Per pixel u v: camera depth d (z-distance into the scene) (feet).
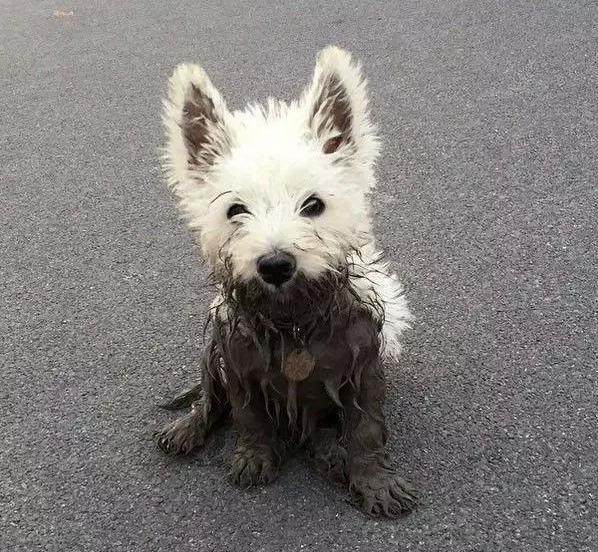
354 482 1.50
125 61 3.72
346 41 3.57
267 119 1.58
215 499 1.54
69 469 1.64
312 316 1.45
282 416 1.62
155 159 2.88
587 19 3.47
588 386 1.70
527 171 2.50
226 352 1.52
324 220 1.44
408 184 2.50
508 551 1.36
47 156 2.99
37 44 4.08
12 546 1.48
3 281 2.29
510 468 1.53
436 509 1.46
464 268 2.11
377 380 1.52
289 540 1.44
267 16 4.00
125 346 1.98
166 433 1.65
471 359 1.80
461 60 3.26
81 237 2.47
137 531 1.49
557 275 2.04
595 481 1.48
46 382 1.89
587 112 2.78
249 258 1.38
